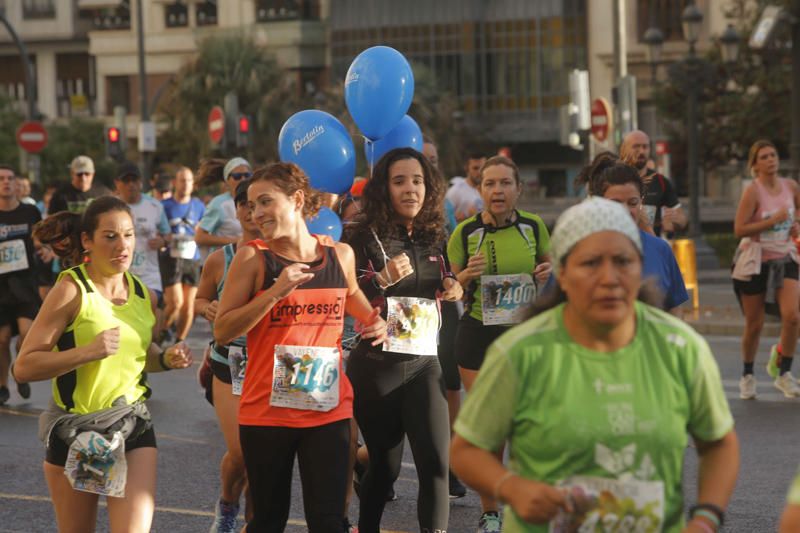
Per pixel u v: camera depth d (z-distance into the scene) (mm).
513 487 6855
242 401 10641
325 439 10461
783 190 21672
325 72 136625
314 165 15000
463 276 14000
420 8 133000
